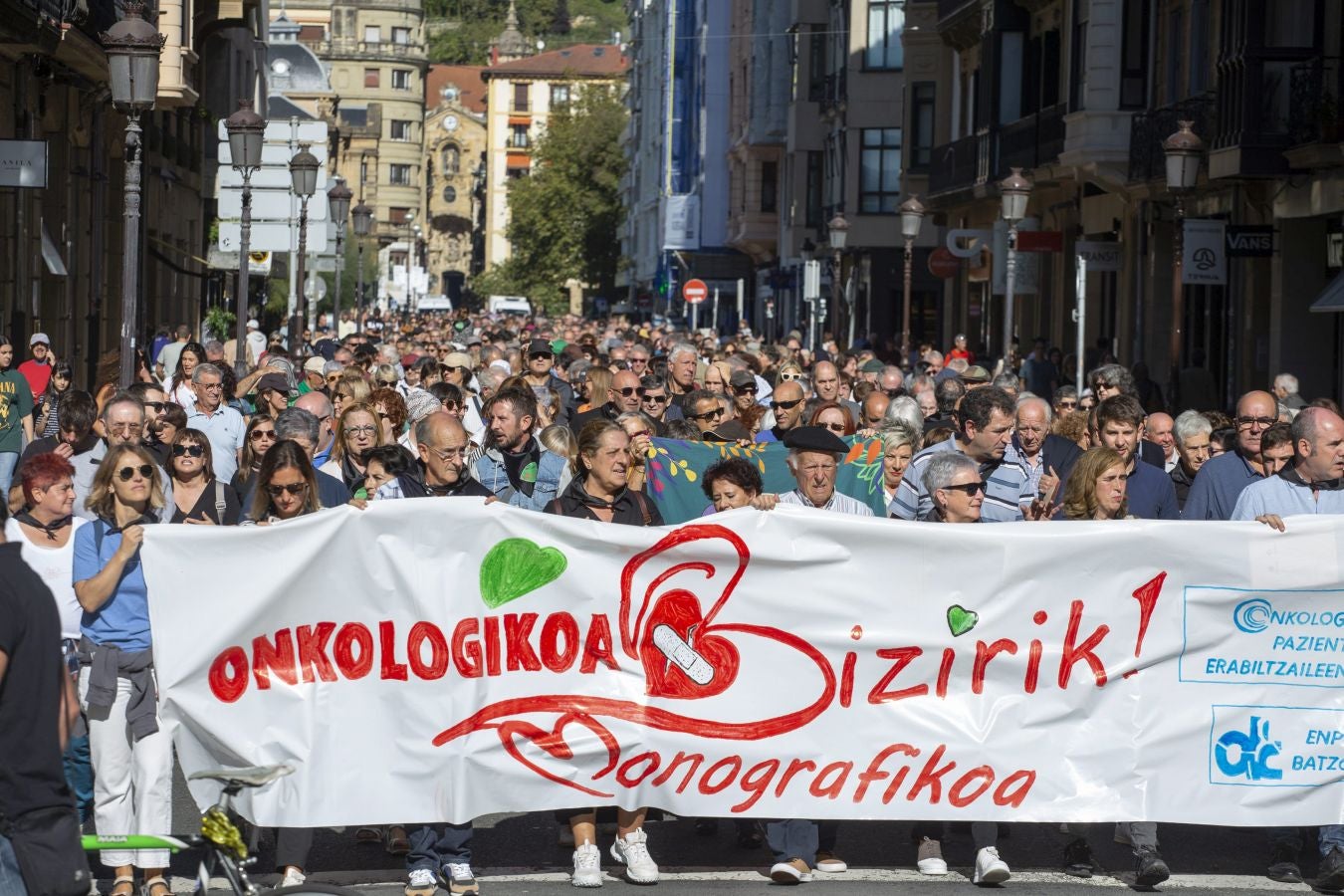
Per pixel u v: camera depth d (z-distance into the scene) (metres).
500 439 14.77
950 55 60.66
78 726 11.02
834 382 20.28
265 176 39.09
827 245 74.56
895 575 11.36
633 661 11.27
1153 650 11.38
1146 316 41.88
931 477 11.74
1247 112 32.72
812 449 12.24
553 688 11.20
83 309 42.25
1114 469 11.94
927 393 22.02
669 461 14.91
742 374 20.50
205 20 55.00
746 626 11.32
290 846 11.10
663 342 38.94
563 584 11.20
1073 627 11.36
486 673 11.13
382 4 199.50
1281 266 34.25
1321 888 11.29
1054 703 11.37
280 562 10.89
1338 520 11.37
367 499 13.27
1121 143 41.69
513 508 11.13
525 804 11.16
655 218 117.94
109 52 21.08
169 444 15.70
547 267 139.75
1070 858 11.67
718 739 11.28
